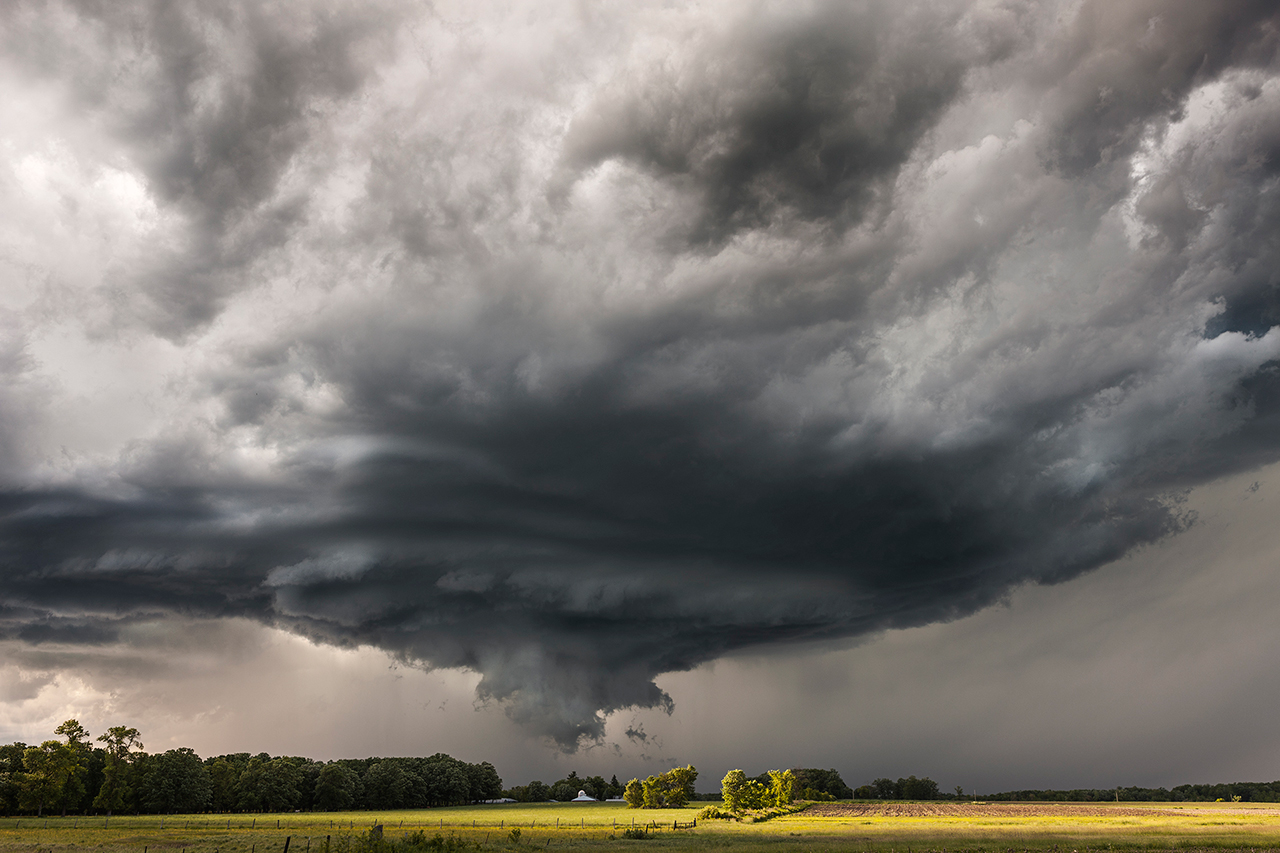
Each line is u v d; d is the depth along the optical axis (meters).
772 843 76.38
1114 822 111.94
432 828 110.12
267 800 174.62
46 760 134.00
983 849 65.62
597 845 76.00
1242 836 78.69
